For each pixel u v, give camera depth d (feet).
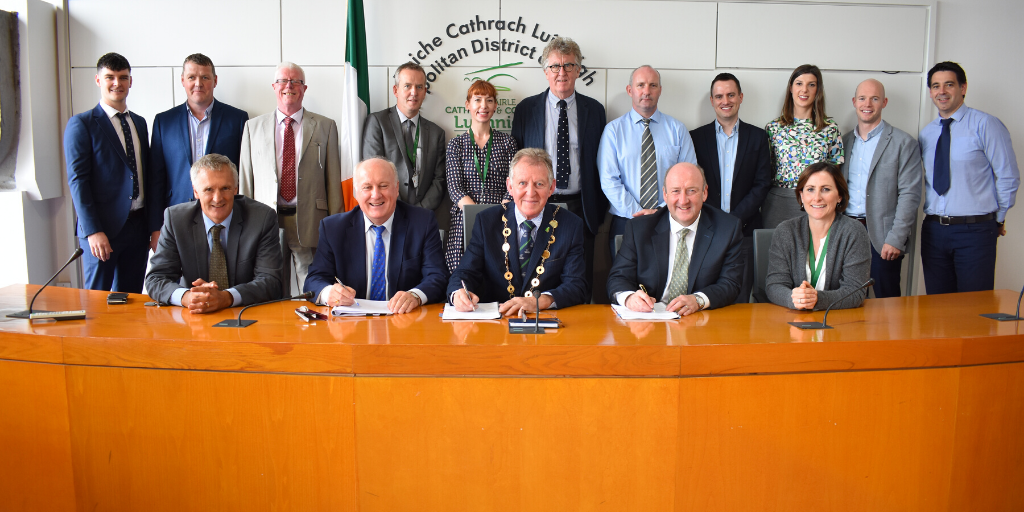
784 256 8.22
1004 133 12.09
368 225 8.21
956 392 5.74
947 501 5.88
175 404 5.65
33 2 12.55
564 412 5.47
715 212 8.22
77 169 11.21
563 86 12.12
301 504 5.66
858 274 7.77
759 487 5.63
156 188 12.16
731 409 5.52
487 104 12.04
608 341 5.63
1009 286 14.62
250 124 12.10
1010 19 13.75
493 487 5.56
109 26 13.05
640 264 8.17
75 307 7.33
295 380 5.52
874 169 12.51
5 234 12.91
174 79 13.16
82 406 5.74
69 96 13.20
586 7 13.34
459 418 5.49
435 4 13.20
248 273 8.24
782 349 5.50
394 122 12.43
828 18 13.55
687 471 5.55
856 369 5.59
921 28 13.65
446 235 12.47
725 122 12.67
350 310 6.98
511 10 13.29
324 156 12.16
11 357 5.79
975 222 12.26
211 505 5.75
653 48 13.47
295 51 13.21
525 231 8.14
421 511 5.61
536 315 6.82
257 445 5.63
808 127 12.60
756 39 13.53
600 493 5.56
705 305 7.36
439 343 5.49
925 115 13.84
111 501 5.85
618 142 12.21
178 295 7.39
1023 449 5.98
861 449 5.68
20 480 5.92
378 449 5.54
